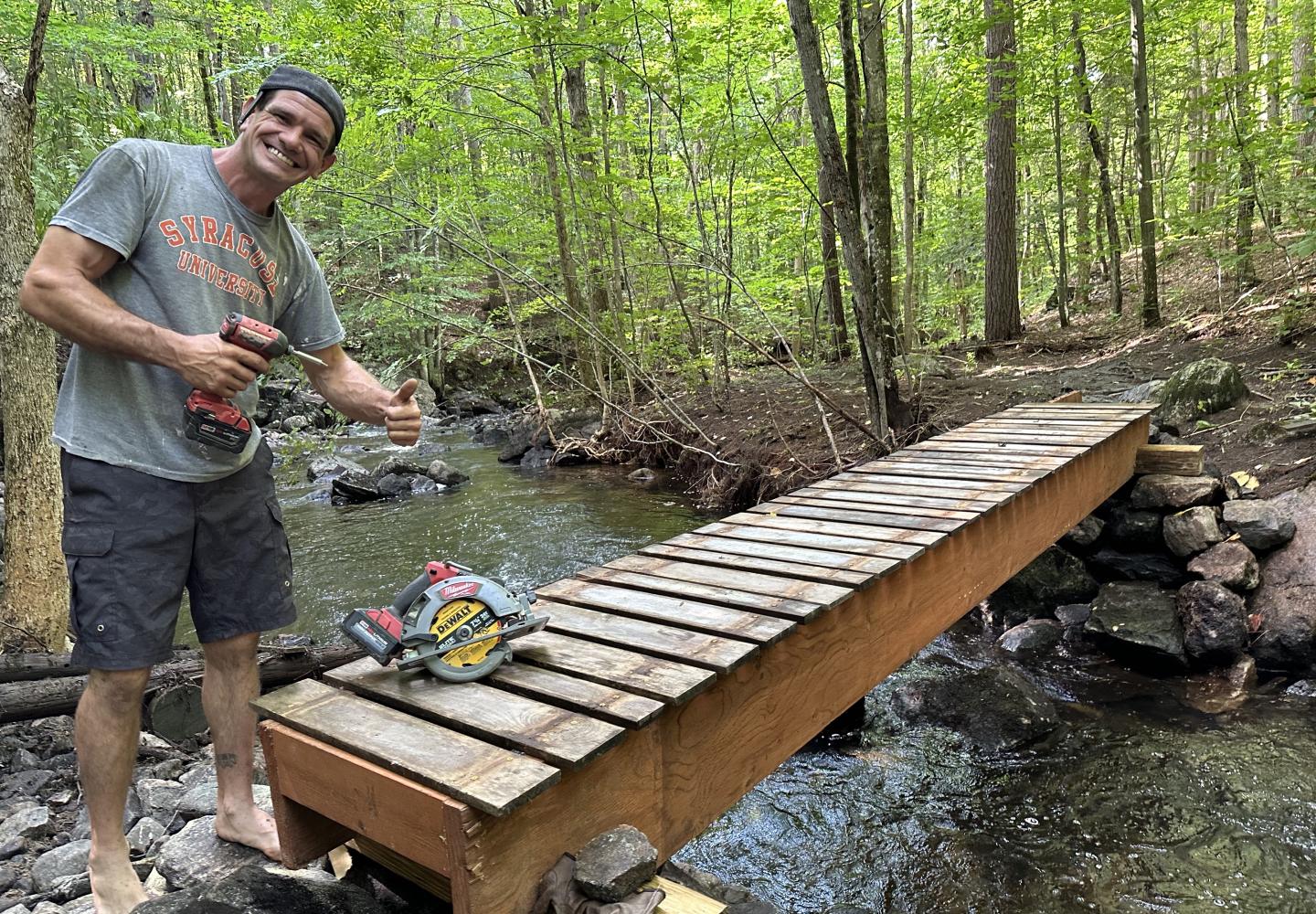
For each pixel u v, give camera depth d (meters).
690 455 9.27
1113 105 11.62
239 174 1.85
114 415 1.71
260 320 1.96
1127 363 8.30
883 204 7.58
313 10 8.12
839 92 10.48
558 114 8.70
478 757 1.52
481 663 1.90
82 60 8.27
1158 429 5.77
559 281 12.01
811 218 9.24
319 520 8.20
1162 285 12.70
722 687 2.04
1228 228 10.22
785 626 2.21
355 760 1.56
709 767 2.01
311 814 1.79
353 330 15.62
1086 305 13.78
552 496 8.88
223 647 1.97
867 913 2.73
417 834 1.46
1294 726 3.68
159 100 7.23
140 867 2.22
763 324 10.45
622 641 2.14
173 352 1.63
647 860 1.54
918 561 3.01
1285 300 7.96
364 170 10.01
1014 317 11.35
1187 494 4.88
